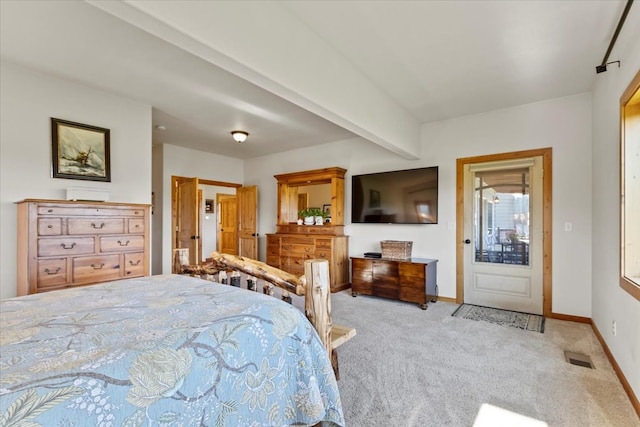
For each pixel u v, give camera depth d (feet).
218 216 29.01
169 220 18.11
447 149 13.91
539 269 11.91
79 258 8.90
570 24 7.16
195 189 17.81
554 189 11.61
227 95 10.99
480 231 13.21
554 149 11.60
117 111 10.96
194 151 19.42
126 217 9.89
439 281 14.12
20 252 8.63
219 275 6.79
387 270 13.97
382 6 6.59
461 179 13.57
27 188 9.16
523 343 9.23
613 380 7.17
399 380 7.16
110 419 2.44
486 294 13.07
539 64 9.06
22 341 3.15
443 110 12.81
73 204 8.81
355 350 8.78
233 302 4.43
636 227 7.02
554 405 6.23
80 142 10.11
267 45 6.23
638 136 7.02
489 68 9.30
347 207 17.20
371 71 9.49
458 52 8.42
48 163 9.52
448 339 9.55
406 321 11.24
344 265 16.66
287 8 6.66
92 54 8.36
